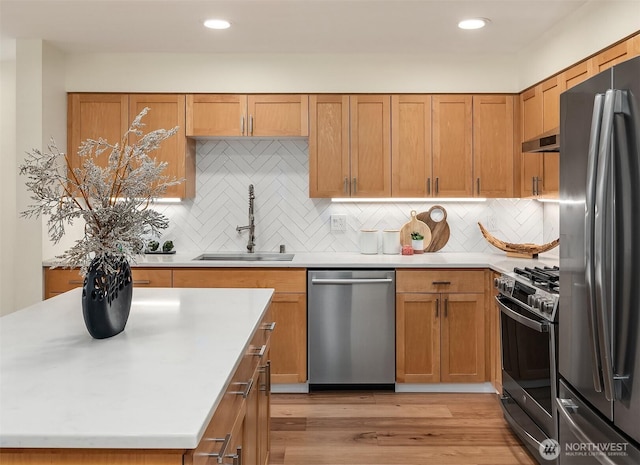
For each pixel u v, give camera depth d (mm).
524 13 3158
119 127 3996
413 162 4031
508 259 3869
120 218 1648
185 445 959
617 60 2676
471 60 4016
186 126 4004
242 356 1536
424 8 3088
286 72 3992
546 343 2502
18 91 3660
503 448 2912
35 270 3742
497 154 4035
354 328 3721
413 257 4020
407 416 3350
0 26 3400
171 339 1638
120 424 1001
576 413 2045
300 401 3607
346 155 4023
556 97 3369
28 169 1560
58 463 983
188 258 3947
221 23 3344
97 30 3482
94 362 1398
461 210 4328
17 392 1173
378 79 4004
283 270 3715
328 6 3061
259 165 4344
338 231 4363
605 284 1702
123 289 1701
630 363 1624
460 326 3719
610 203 1702
